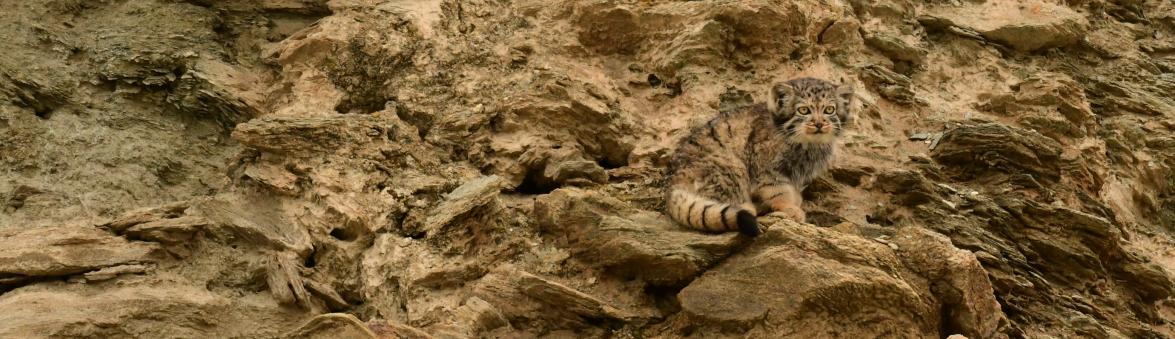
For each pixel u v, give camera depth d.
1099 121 13.77
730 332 8.69
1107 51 15.00
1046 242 10.87
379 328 8.41
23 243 9.16
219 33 12.88
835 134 9.98
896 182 10.97
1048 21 14.03
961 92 13.07
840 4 13.06
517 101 11.44
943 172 11.63
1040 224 11.04
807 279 8.61
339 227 10.03
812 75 12.20
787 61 12.32
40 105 11.37
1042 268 10.89
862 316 8.72
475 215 10.01
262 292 9.51
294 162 10.43
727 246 9.05
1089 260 10.89
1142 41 15.79
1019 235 10.96
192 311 8.91
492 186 10.11
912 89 12.67
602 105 11.65
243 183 10.52
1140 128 13.87
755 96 11.84
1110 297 10.90
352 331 8.27
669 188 9.96
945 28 13.70
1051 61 14.16
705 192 9.82
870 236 9.78
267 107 11.81
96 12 12.61
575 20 12.49
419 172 10.71
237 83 11.98
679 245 9.20
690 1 12.50
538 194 11.11
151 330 8.70
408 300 9.41
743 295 8.76
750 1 12.15
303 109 11.58
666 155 11.26
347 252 9.82
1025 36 13.89
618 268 9.52
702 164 9.96
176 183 11.05
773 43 12.28
